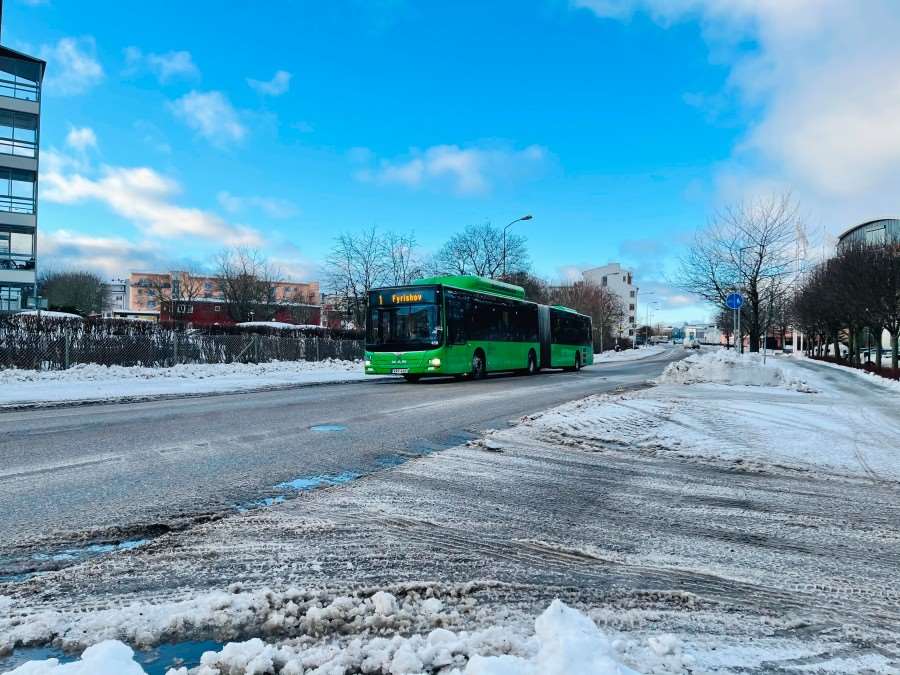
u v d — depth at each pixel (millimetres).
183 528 4012
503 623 2670
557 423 9023
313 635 2533
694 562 3615
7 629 2523
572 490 5320
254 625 2621
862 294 26547
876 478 6066
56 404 11758
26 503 4551
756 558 3711
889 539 4145
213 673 2184
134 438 7570
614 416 9875
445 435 8086
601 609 2879
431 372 17000
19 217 32719
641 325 148125
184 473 5617
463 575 3277
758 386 17797
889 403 13750
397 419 9609
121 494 4836
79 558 3451
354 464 6152
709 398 13445
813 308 38250
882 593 3209
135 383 16422
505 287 21812
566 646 2148
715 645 2531
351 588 3039
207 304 71688
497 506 4730
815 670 2355
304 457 6461
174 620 2615
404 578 3201
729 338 74688
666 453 7176
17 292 32781
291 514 4363
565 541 3943
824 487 5645
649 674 2234
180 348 22109
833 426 9547
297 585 3072
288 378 19328
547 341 25031
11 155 32656
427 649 2289
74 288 72500
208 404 11883
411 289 17406
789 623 2797
